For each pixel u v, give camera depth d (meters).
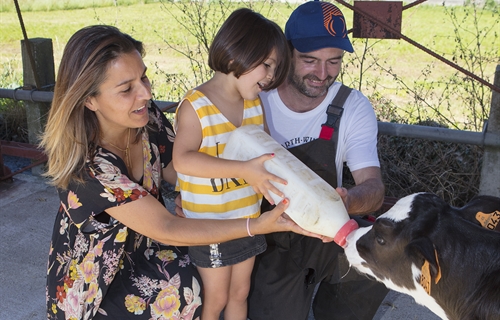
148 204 2.44
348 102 2.92
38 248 4.17
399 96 7.26
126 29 12.61
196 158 2.43
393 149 4.98
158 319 2.52
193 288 2.59
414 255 2.22
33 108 5.29
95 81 2.23
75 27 13.73
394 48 10.35
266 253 2.91
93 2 16.38
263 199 2.97
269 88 2.56
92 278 2.46
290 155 2.41
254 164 2.29
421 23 12.16
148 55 10.31
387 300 3.52
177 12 14.52
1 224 4.50
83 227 2.46
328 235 2.32
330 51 2.77
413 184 4.69
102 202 2.41
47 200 4.91
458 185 4.62
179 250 2.80
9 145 5.38
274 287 2.89
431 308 2.44
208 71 6.19
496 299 2.19
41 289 3.70
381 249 2.40
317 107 2.94
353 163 2.89
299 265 2.84
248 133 2.46
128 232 2.59
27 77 5.24
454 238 2.29
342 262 2.81
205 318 2.80
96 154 2.43
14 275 3.85
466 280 2.26
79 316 2.46
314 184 2.30
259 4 9.11
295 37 2.79
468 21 11.91
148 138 2.69
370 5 3.78
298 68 2.83
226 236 2.38
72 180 2.40
